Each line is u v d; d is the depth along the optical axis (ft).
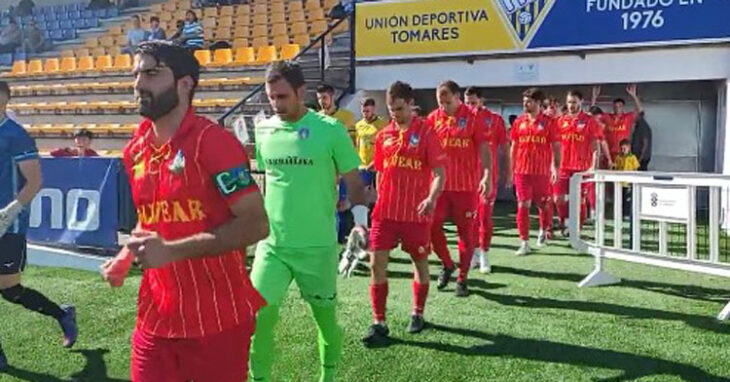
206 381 7.66
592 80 34.37
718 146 34.88
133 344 7.93
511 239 29.12
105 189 23.43
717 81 35.73
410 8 37.73
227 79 45.52
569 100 30.19
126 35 63.62
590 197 28.48
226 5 64.08
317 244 11.87
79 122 48.70
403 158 15.01
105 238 23.43
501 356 14.20
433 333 15.70
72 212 24.06
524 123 25.77
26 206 14.19
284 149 11.79
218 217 7.28
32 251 24.29
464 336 15.48
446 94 19.11
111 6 74.08
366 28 38.86
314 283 12.02
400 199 15.15
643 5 32.94
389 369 13.56
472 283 20.77
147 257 6.57
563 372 13.29
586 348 14.57
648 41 32.91
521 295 19.22
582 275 21.77
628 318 16.81
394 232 15.25
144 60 6.97
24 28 70.85
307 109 12.16
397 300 18.74
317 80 40.68
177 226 7.27
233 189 7.04
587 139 29.81
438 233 19.44
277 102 11.68
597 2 33.88
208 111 43.06
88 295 19.39
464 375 13.21
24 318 17.30
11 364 14.23
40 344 15.42
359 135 27.50
